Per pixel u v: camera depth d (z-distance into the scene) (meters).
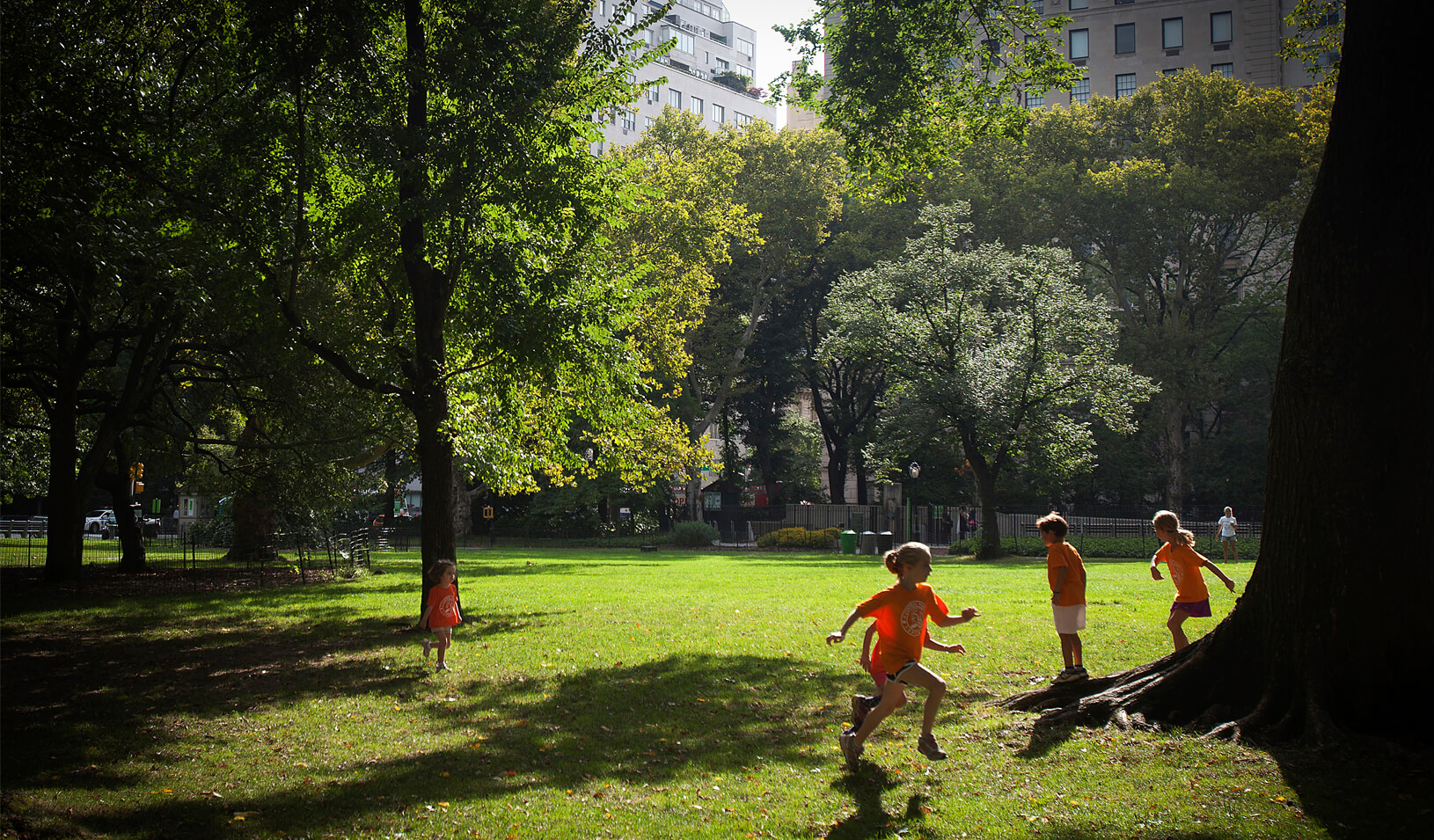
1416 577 6.30
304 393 23.78
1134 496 49.59
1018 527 43.59
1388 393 6.41
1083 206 47.34
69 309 18.59
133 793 6.26
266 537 29.86
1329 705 6.39
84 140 11.96
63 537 21.84
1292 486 6.77
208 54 14.24
